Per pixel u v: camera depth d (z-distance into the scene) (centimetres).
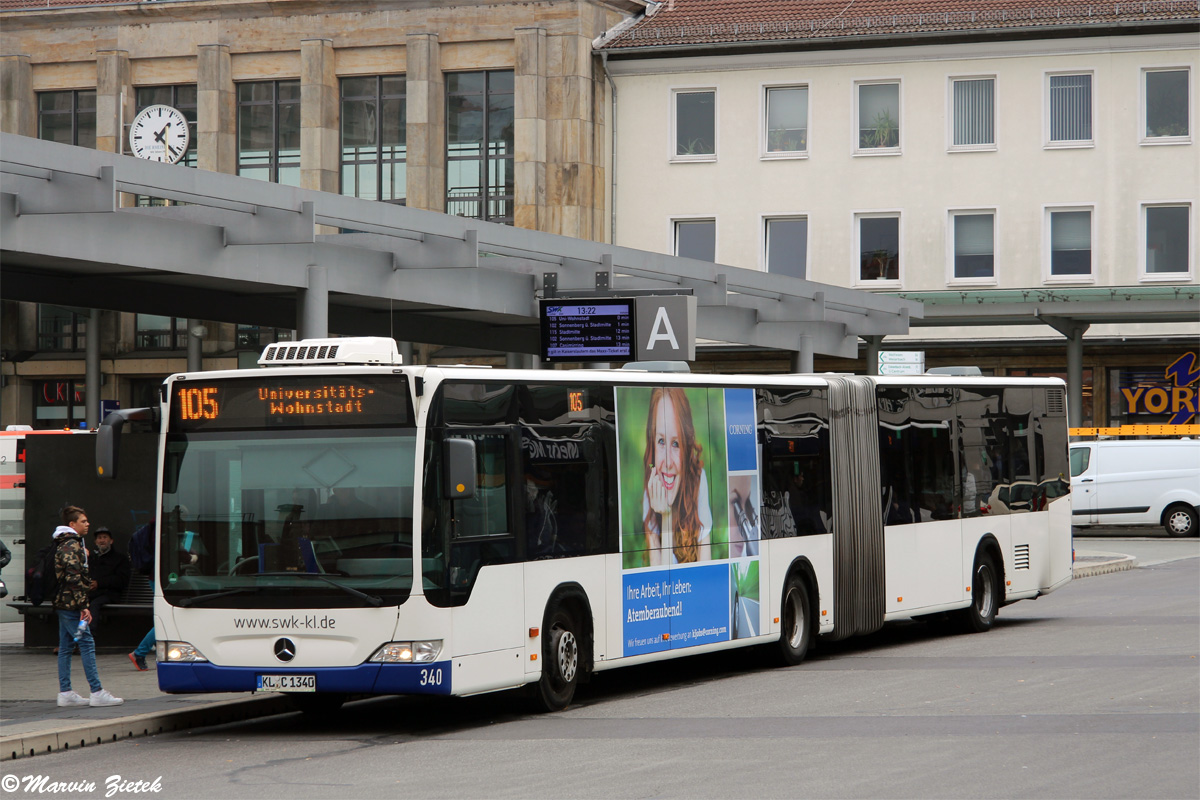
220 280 2978
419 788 1268
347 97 6169
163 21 6266
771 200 6028
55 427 6369
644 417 1912
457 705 1845
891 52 5906
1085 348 5700
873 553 2336
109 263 2478
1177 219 5700
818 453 2252
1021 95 5812
